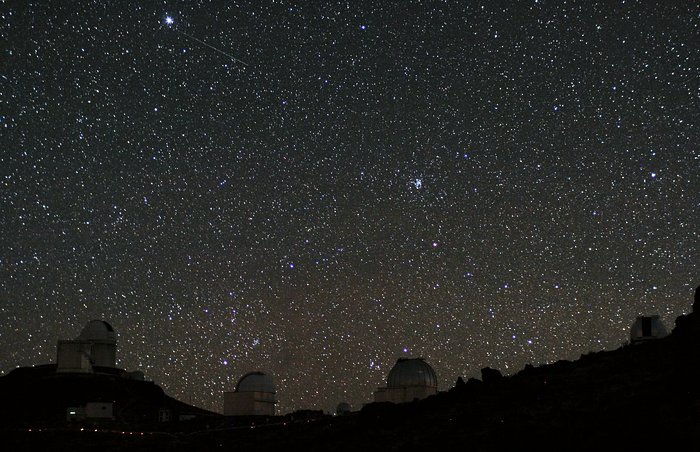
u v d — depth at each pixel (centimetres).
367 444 3253
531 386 3525
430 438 3056
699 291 3562
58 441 5112
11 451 4897
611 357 3800
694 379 2778
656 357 3378
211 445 4428
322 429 4131
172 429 5719
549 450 2486
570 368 3816
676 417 2434
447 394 3912
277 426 4944
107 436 5303
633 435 2361
